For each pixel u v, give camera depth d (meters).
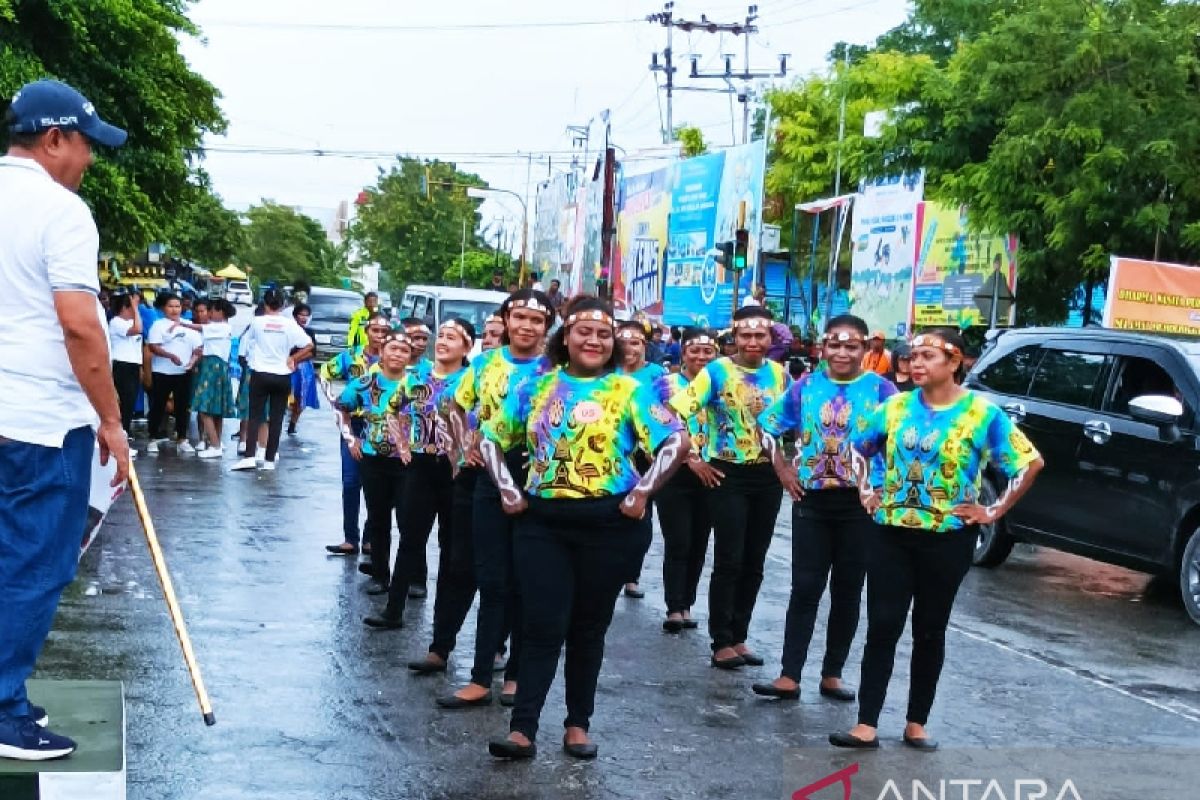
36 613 4.71
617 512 6.32
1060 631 10.09
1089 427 11.82
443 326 8.86
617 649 8.93
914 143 23.41
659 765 6.52
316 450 19.80
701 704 7.67
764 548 8.65
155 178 21.56
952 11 28.06
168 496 14.17
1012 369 12.99
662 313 31.89
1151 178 19.03
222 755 6.30
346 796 5.86
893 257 24.11
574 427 6.27
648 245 33.34
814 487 7.83
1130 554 11.39
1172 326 17.23
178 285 39.78
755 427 8.48
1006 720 7.61
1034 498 12.30
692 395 8.38
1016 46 19.72
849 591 7.90
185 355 17.91
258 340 16.69
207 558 10.97
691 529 9.58
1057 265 20.25
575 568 6.45
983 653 9.22
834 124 38.03
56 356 4.72
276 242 107.94
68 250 4.62
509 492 6.40
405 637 8.80
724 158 28.39
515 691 6.99
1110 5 19.64
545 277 46.25
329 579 10.48
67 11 17.98
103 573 10.17
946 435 6.72
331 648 8.41
